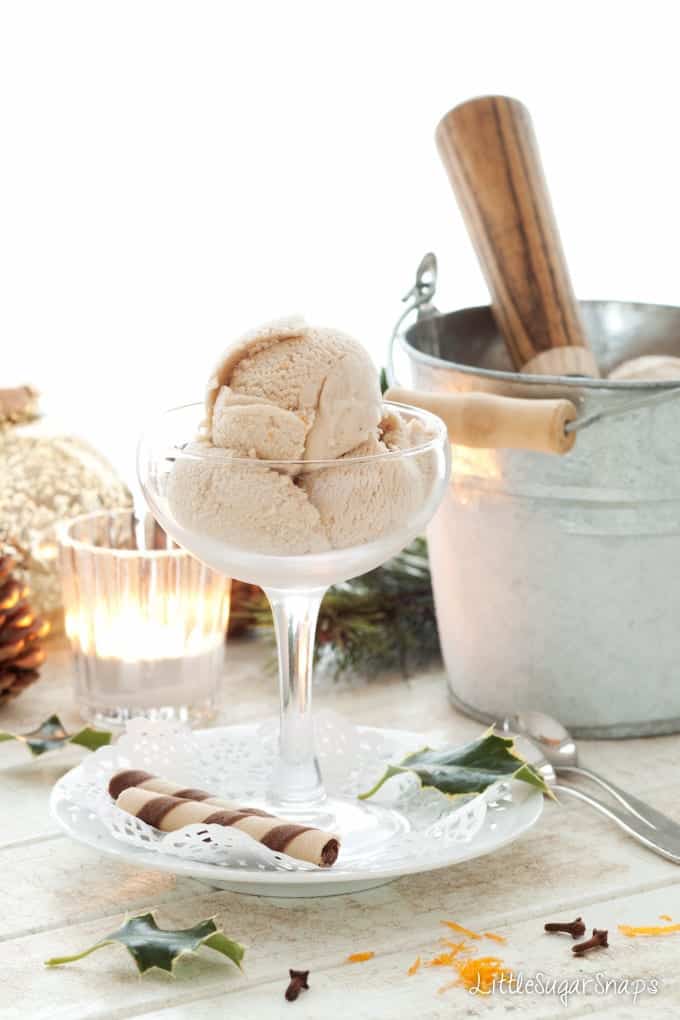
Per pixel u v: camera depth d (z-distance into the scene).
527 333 0.84
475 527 0.80
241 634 0.95
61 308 1.45
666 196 1.43
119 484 0.95
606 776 0.78
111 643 0.83
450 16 1.41
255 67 1.42
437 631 0.92
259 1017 0.62
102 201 1.43
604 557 0.78
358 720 0.84
